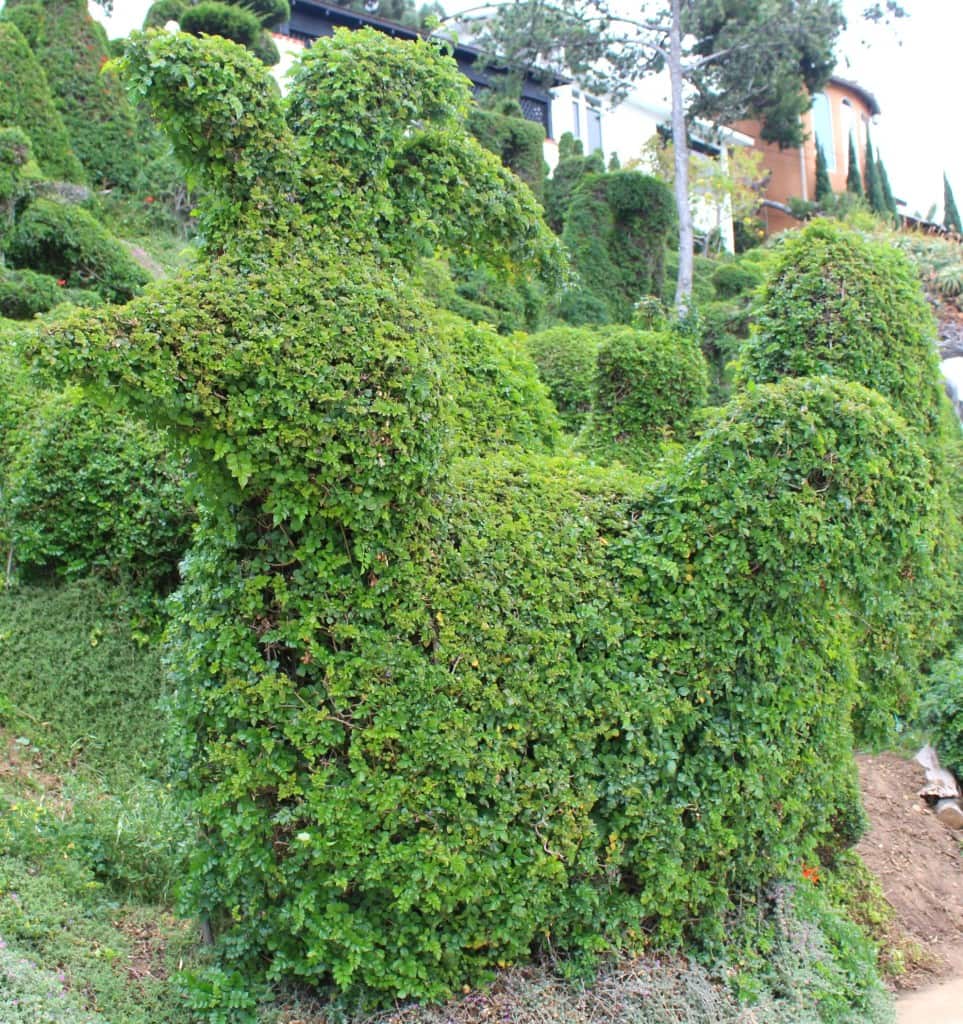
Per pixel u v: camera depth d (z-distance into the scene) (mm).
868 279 6172
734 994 4539
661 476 4961
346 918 3922
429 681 3932
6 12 16688
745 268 22438
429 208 4410
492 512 4383
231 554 3990
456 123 4578
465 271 15914
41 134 14336
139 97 3754
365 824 3869
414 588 3965
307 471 3709
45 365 3338
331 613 3865
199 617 3996
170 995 3951
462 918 4082
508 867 4105
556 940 4387
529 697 4203
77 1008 3549
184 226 16484
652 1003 4246
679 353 8391
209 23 19141
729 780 4645
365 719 3920
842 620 5262
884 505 4688
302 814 3861
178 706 4105
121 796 5309
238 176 3916
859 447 4602
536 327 16688
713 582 4559
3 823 4633
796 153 38469
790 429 4578
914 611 6465
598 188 20359
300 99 4176
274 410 3615
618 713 4375
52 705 5922
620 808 4418
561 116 32344
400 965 3977
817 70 28266
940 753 8062
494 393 6527
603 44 23750
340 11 27031
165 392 3426
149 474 6594
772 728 4801
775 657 4773
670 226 20875
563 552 4461
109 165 16344
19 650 6129
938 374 6453
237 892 4027
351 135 4098
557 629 4312
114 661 6246
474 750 4031
